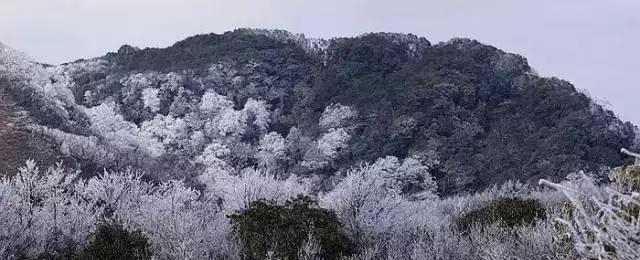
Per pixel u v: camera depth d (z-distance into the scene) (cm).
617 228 301
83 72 10338
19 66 5609
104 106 8000
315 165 6975
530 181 5231
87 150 3641
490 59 9006
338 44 10656
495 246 793
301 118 8762
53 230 1218
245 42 10900
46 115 4894
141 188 1864
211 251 1055
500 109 7581
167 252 1025
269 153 7644
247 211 1091
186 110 8812
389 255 972
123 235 1077
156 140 7850
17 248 1123
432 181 5738
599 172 5056
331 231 1033
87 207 1436
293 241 988
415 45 10756
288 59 10469
